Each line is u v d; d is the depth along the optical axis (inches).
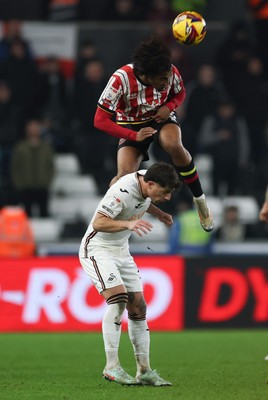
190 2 1035.3
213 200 2097.7
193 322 1555.1
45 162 2023.9
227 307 1555.1
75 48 2263.8
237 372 1039.0
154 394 831.7
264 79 2289.6
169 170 836.6
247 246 1934.1
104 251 882.8
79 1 2306.8
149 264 1557.6
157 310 1552.7
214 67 2224.4
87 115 2146.9
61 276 1545.3
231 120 2111.2
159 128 917.2
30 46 2252.7
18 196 2030.0
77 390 874.8
